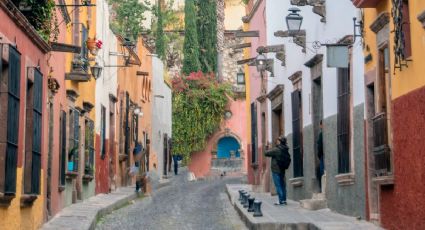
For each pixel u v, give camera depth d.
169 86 47.62
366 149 13.84
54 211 16.03
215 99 48.12
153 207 21.05
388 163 12.62
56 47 15.03
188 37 51.16
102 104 24.80
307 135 19.22
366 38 13.79
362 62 14.16
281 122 24.31
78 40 19.61
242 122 48.84
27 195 11.91
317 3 17.02
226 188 29.17
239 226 15.60
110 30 27.08
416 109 11.02
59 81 16.80
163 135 44.47
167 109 46.44
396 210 12.11
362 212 14.16
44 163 14.25
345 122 15.31
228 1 57.97
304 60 19.58
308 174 19.12
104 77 25.31
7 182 10.45
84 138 21.12
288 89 22.06
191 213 18.73
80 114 20.50
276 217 15.22
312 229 13.68
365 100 13.89
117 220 17.06
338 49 14.63
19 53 11.12
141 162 28.58
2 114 10.34
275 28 24.08
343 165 15.41
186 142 48.31
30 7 13.00
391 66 12.32
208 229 15.05
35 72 12.52
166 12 53.81
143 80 36.72
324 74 17.20
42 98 13.45
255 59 24.73
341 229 12.73
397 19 11.63
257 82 27.80
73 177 19.25
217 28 52.16
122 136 30.03
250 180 29.94
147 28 52.00
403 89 11.67
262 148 26.23
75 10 19.70
